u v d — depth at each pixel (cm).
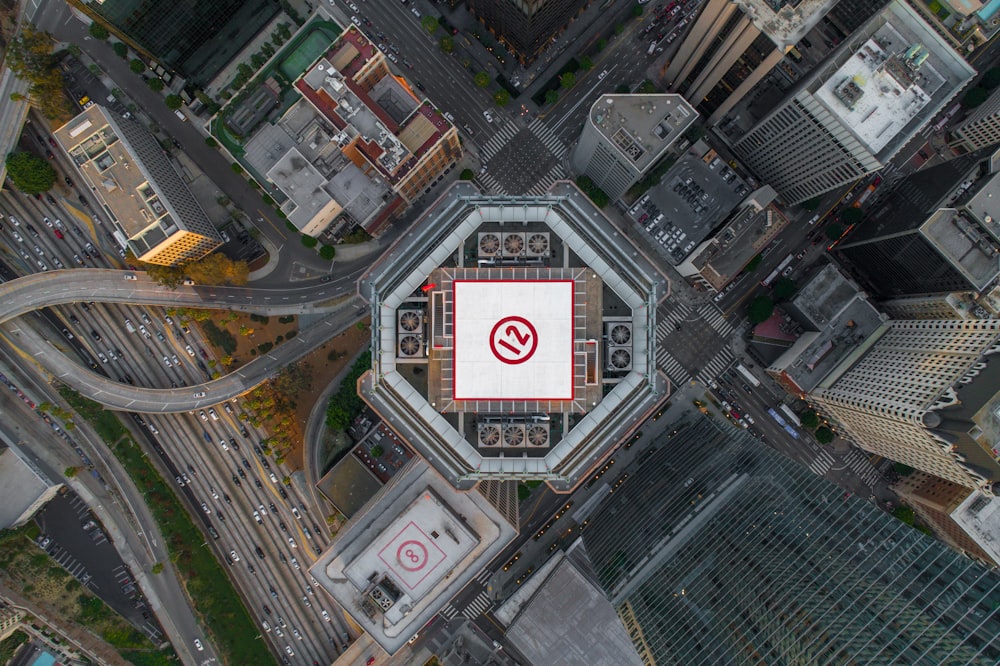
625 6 18188
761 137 16350
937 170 16450
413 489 13612
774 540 13125
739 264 17025
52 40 17350
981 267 15288
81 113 16962
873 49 13262
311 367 18312
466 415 9712
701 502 14950
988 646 9481
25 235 18325
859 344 17100
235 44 17912
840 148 14212
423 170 16675
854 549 12031
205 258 17512
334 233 17725
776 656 10950
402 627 13850
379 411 9738
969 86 17788
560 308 9238
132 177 16188
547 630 16988
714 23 14238
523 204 9844
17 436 18025
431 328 9419
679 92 18275
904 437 15412
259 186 17125
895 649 9988
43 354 18162
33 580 17950
